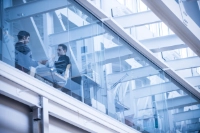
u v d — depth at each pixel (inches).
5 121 157.3
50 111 175.5
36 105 167.2
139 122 259.6
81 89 209.8
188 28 239.8
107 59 242.2
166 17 230.5
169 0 223.6
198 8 253.0
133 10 287.9
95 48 233.5
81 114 196.2
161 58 316.5
